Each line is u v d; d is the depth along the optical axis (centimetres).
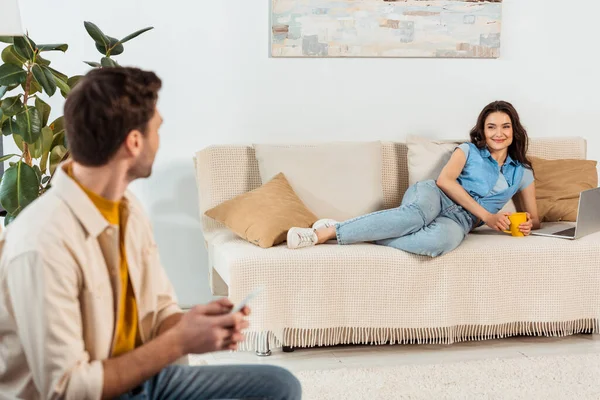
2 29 191
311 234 298
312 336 293
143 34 349
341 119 369
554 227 336
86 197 127
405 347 305
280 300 283
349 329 295
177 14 351
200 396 142
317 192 333
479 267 297
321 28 361
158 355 126
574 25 383
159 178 358
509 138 336
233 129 361
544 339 315
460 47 373
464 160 334
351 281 288
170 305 152
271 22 357
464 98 378
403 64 371
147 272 145
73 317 122
